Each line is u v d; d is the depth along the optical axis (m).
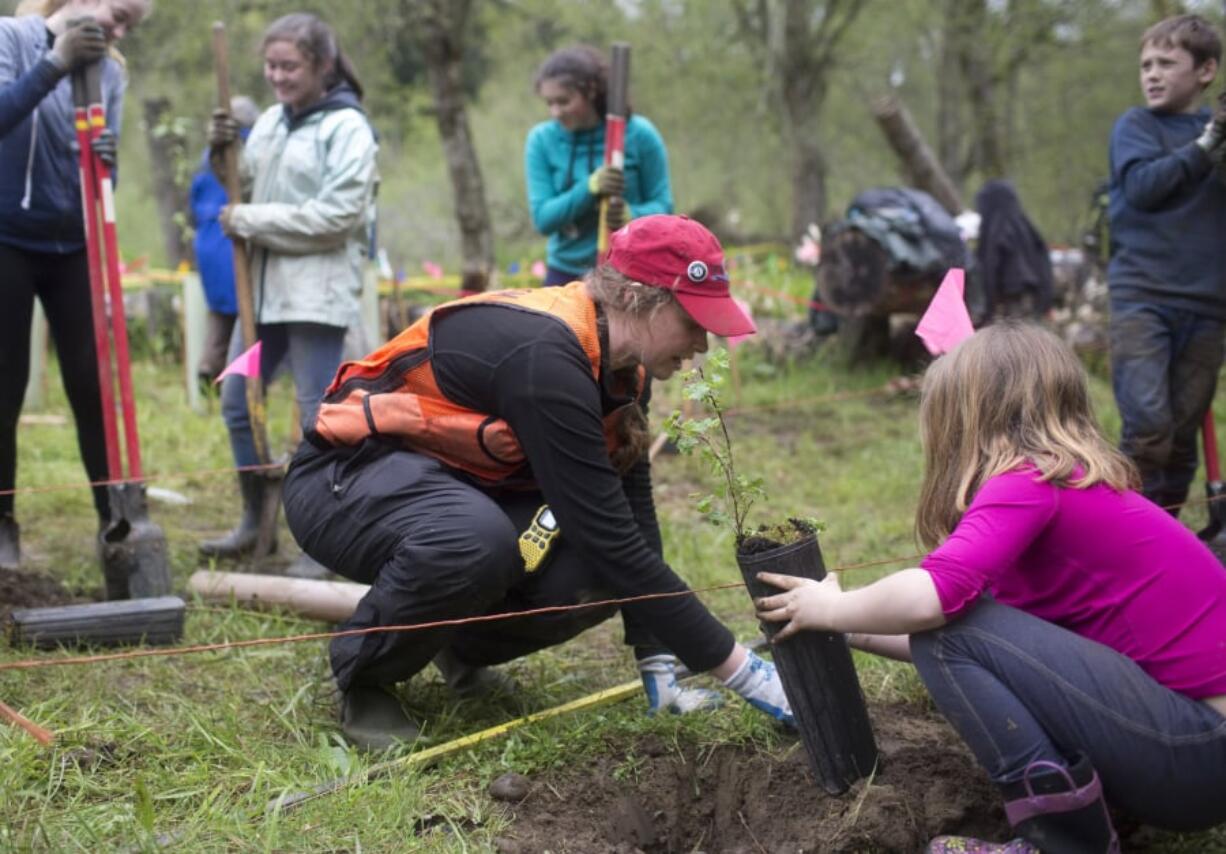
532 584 3.02
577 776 2.93
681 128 17.47
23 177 3.98
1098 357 8.31
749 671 2.93
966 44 14.57
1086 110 17.14
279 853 2.53
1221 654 2.42
